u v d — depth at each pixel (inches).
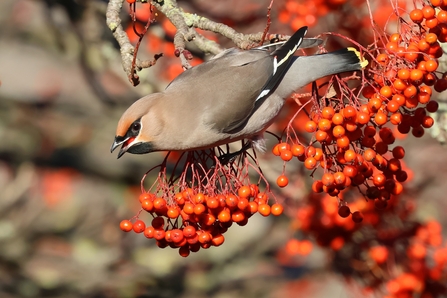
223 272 609.3
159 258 600.1
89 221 628.1
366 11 413.4
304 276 614.9
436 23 287.4
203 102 324.8
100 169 633.6
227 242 629.3
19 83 676.7
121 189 628.1
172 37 461.1
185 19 342.6
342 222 402.3
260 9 482.9
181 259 605.6
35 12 666.2
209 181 300.5
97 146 647.8
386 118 284.2
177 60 477.4
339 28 417.7
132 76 320.5
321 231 410.3
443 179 532.1
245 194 294.8
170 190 297.1
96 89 563.5
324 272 574.2
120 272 584.7
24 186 621.3
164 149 325.7
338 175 292.4
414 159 537.0
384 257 398.9
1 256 582.6
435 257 399.9
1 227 598.2
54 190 632.4
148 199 294.0
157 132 319.6
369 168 296.8
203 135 323.6
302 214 414.0
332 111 287.7
